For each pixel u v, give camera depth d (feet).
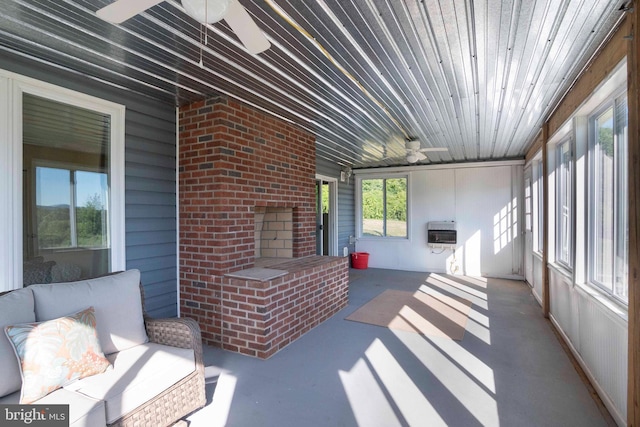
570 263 11.40
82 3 6.12
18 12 6.35
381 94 10.82
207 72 9.12
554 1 6.17
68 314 6.58
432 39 7.50
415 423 7.04
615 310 7.20
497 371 9.34
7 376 5.44
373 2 6.17
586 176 9.83
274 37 7.34
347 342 11.41
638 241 5.98
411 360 10.02
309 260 14.49
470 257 23.80
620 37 6.89
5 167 7.84
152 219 11.14
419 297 17.43
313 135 16.20
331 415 7.32
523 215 22.29
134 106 10.60
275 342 10.63
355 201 27.86
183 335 7.43
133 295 7.77
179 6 5.99
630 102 6.12
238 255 11.67
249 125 12.16
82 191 9.53
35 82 8.33
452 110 12.50
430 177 25.02
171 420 6.59
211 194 11.22
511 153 21.39
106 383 5.88
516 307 15.65
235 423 7.03
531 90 10.53
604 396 7.70
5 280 7.84
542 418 7.21
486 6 6.34
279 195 13.79
